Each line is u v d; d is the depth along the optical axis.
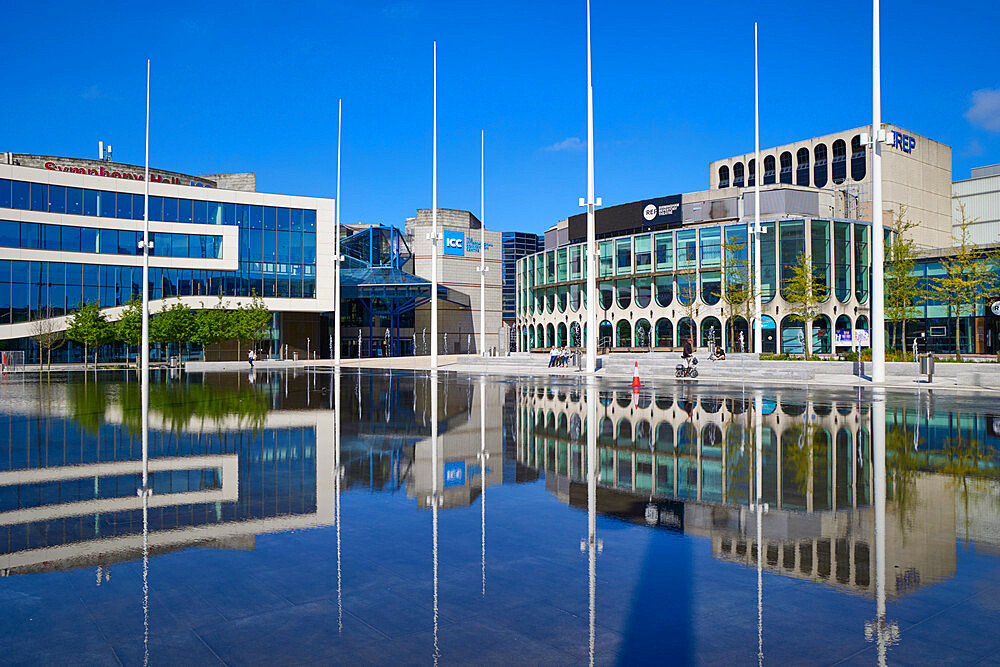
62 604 4.82
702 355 46.00
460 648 4.09
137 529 6.82
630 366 42.72
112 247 62.94
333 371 48.00
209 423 16.17
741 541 6.37
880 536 6.51
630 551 6.06
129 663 3.90
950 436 13.35
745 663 3.88
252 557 5.92
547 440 13.16
